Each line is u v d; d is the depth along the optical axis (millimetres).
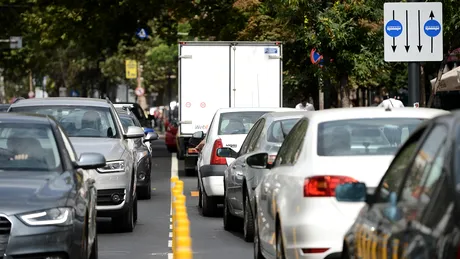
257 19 79312
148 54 174500
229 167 37375
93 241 26062
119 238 35562
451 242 12242
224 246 33219
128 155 37219
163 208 46844
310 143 22406
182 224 19062
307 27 58406
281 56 66750
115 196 36094
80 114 39094
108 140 37594
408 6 40375
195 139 59750
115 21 105750
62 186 23359
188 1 99938
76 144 36594
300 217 21250
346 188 16672
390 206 15367
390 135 22469
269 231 24953
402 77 81562
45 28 114250
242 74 66875
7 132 25641
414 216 14023
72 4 102688
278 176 24188
